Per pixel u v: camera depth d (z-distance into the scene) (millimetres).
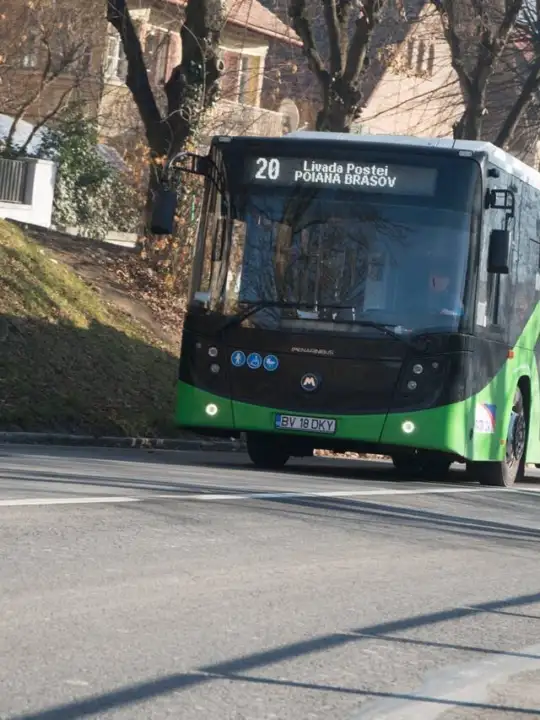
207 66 46875
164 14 76375
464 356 25812
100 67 73000
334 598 12555
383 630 11414
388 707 8922
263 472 25969
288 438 27094
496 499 24594
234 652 10000
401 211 26016
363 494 22125
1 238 39375
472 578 14781
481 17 55469
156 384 36875
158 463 25812
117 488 19016
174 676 9125
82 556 13078
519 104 56844
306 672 9664
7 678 8633
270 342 26062
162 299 44469
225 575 13023
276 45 88875
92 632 10094
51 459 23891
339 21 49375
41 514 15461
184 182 45906
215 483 21469
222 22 46938
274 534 16125
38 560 12633
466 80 57000
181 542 14641
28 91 72000
